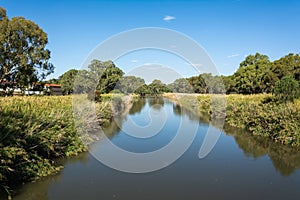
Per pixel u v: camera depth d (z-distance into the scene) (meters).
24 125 5.77
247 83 29.53
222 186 5.04
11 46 25.17
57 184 5.11
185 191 4.81
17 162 5.18
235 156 7.21
